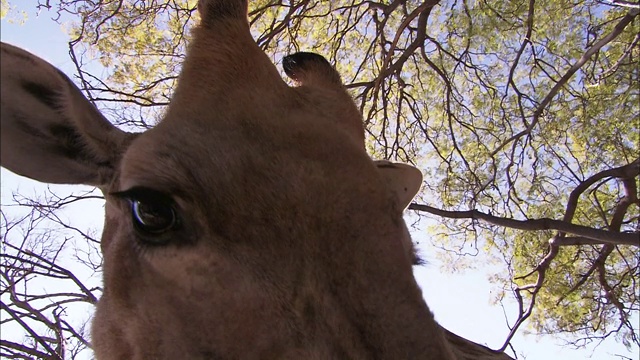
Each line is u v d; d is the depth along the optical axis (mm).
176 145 396
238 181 378
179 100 438
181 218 381
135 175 399
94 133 499
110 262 451
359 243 363
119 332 439
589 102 1875
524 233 1987
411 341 349
